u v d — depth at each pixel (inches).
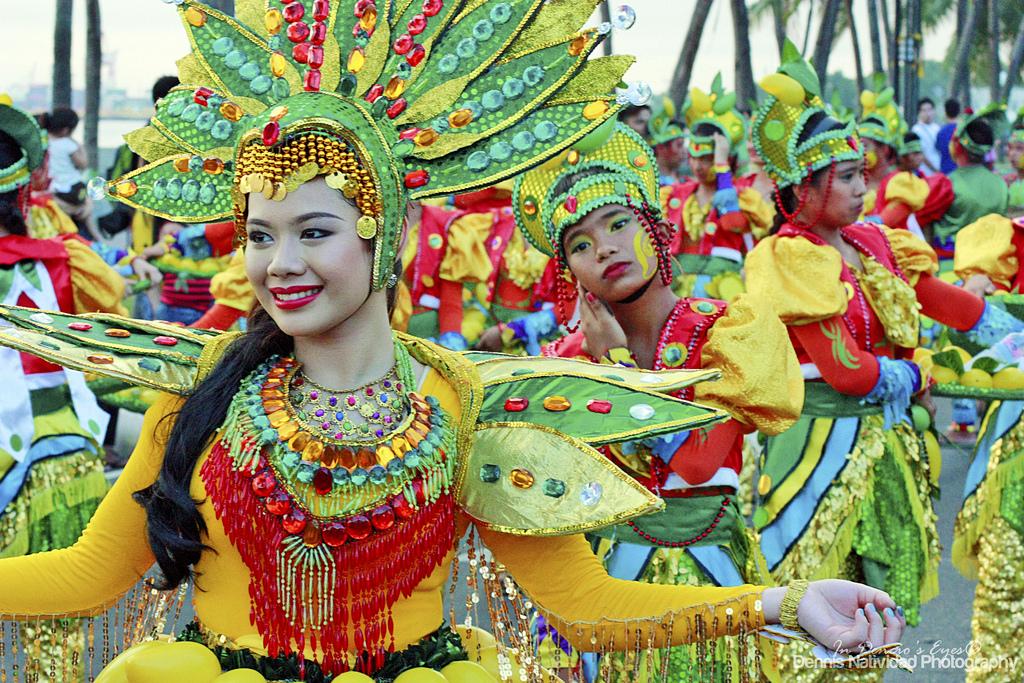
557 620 89.4
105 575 86.8
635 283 128.8
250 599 83.4
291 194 80.0
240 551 82.2
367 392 84.5
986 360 176.6
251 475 81.5
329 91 82.0
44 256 175.5
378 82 83.1
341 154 80.0
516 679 90.8
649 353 134.3
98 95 734.5
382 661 83.9
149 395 249.6
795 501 163.8
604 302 129.9
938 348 191.6
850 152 164.6
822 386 164.9
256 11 89.0
